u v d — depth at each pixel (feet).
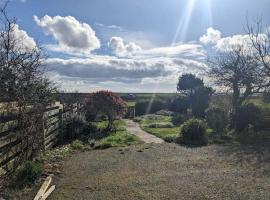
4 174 26.66
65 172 32.04
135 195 24.97
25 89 33.22
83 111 69.10
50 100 41.81
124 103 69.00
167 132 62.64
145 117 102.32
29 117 32.71
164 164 35.35
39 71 38.91
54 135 45.68
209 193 25.22
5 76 30.14
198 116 89.61
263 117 60.54
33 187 26.43
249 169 32.81
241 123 59.82
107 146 46.98
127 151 43.37
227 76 71.15
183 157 39.01
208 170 32.50
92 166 34.63
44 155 38.09
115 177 30.17
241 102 69.41
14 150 29.17
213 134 57.47
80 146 46.03
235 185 27.25
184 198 24.16
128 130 68.74
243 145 47.70
